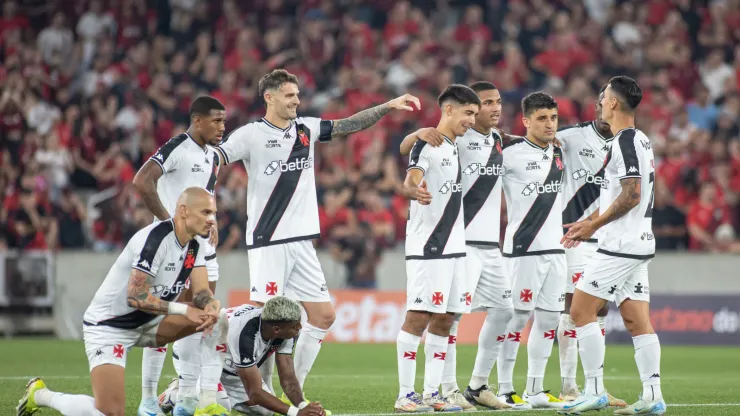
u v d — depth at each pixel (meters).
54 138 75.88
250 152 31.42
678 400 34.91
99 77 85.88
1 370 45.38
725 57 87.44
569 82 83.81
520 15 88.44
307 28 87.44
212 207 25.16
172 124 81.31
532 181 33.22
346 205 70.25
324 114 79.81
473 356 55.94
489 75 83.38
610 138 34.69
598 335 29.89
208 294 25.50
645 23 89.56
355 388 39.31
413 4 92.50
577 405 29.30
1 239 70.25
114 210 72.25
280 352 27.92
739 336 62.91
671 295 65.12
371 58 86.31
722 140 75.56
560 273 33.44
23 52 85.81
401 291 65.75
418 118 79.00
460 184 32.00
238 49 86.25
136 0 90.75
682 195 71.12
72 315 68.06
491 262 32.78
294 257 31.42
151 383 29.20
